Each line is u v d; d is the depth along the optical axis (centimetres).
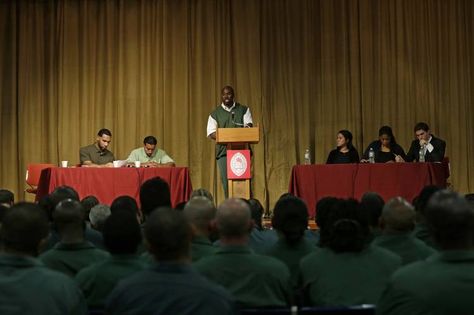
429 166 721
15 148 1069
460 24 1028
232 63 1061
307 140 1042
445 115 1025
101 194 750
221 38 1059
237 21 1055
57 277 255
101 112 1070
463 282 226
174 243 235
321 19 1046
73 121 1069
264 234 442
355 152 872
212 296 228
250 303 289
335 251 312
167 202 420
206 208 343
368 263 308
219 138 745
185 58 1061
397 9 1035
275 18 1054
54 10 1074
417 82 1030
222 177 895
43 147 1071
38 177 852
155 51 1066
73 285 259
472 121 1022
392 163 726
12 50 1072
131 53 1067
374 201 418
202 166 1059
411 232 353
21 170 1072
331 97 1040
